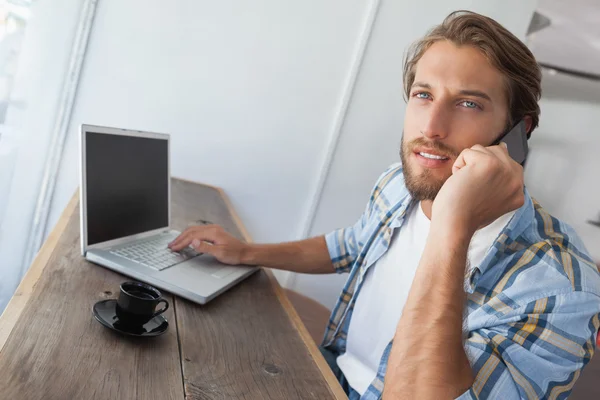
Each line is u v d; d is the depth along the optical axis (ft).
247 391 2.63
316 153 7.77
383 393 2.70
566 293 3.04
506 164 3.13
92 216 3.76
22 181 6.91
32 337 2.52
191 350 2.87
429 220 4.04
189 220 5.53
